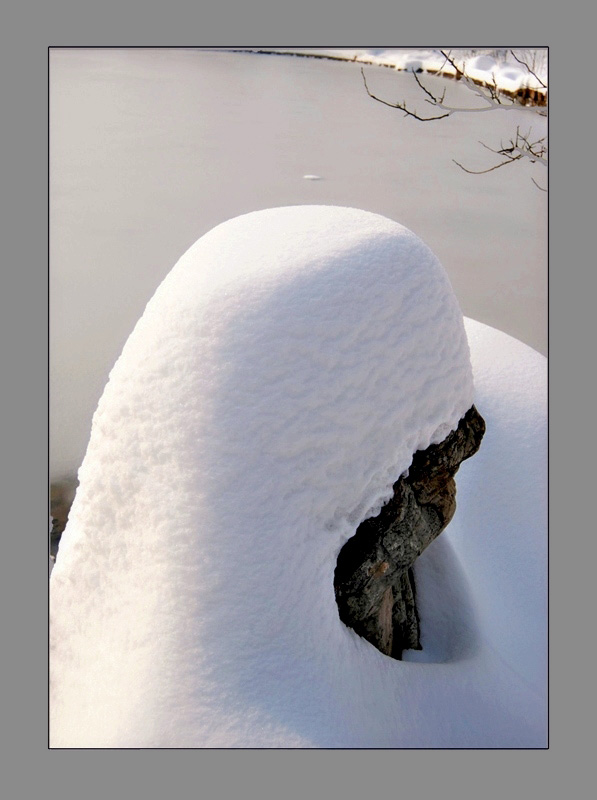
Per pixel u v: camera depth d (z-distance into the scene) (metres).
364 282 2.40
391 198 6.81
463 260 6.25
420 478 2.57
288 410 2.32
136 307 5.76
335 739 2.25
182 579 2.30
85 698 2.52
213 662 2.25
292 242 2.54
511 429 3.81
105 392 2.71
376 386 2.38
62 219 6.49
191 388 2.38
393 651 3.06
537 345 5.68
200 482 2.32
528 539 3.55
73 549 2.70
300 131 7.71
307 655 2.34
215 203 6.71
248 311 2.38
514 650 3.25
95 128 7.63
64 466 4.88
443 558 3.31
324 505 2.39
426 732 2.56
